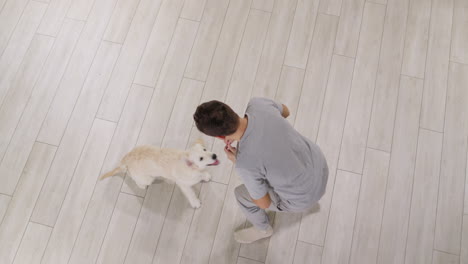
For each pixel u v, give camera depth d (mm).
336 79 2324
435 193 2066
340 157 2154
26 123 2277
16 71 2398
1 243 2031
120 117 2283
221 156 2182
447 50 2365
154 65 2398
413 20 2439
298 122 2236
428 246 1975
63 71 2395
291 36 2432
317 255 1987
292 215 2059
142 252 2016
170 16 2512
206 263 1994
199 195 2117
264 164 1247
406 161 2133
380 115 2234
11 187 2141
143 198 2117
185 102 2309
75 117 2285
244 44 2426
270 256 1995
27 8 2545
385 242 1991
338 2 2504
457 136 2174
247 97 2305
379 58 2363
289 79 2334
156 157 1856
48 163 2188
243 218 2064
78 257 2006
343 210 2055
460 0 2475
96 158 2195
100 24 2504
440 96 2264
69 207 2096
